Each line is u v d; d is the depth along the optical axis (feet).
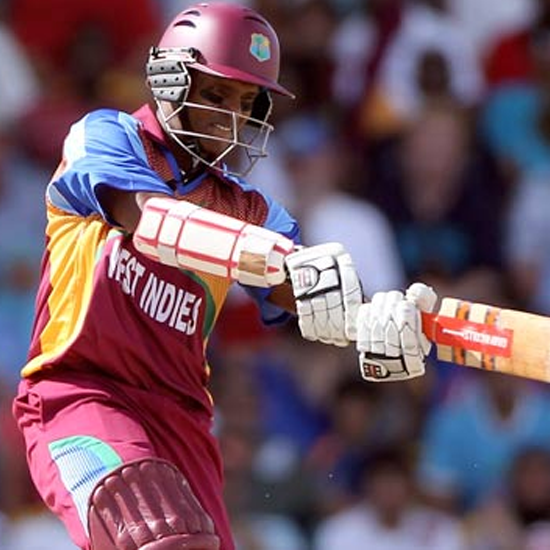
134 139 56.24
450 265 121.39
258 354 112.47
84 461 54.29
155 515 52.80
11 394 108.47
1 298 113.39
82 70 123.54
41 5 125.18
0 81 122.42
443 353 51.70
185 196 57.11
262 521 105.09
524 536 107.45
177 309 56.90
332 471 107.96
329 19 129.29
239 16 56.18
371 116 126.11
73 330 56.13
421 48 127.75
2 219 116.37
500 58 130.62
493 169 124.16
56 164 119.85
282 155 121.80
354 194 122.31
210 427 59.00
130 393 56.59
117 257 56.03
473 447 110.73
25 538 101.91
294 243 54.95
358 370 112.68
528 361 50.37
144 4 127.65
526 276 121.90
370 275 118.42
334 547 104.99
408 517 105.91
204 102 56.29
